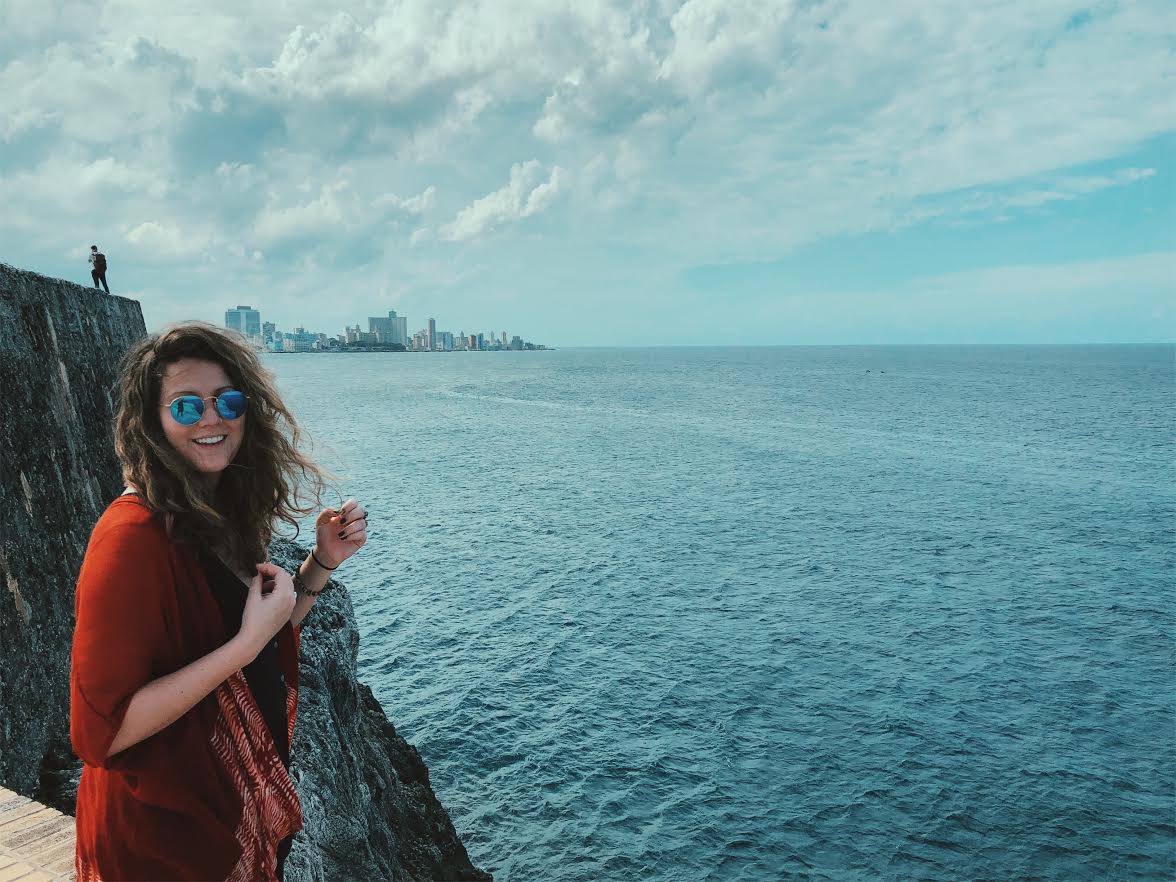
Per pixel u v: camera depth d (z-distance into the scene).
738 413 114.12
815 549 41.78
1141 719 23.92
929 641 29.61
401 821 13.42
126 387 2.16
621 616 31.78
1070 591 35.06
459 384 185.25
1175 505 52.03
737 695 25.22
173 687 1.93
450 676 26.23
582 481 60.75
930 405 126.31
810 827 19.00
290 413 2.50
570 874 17.44
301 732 8.02
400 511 49.69
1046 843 18.48
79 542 9.00
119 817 2.06
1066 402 131.38
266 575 2.26
